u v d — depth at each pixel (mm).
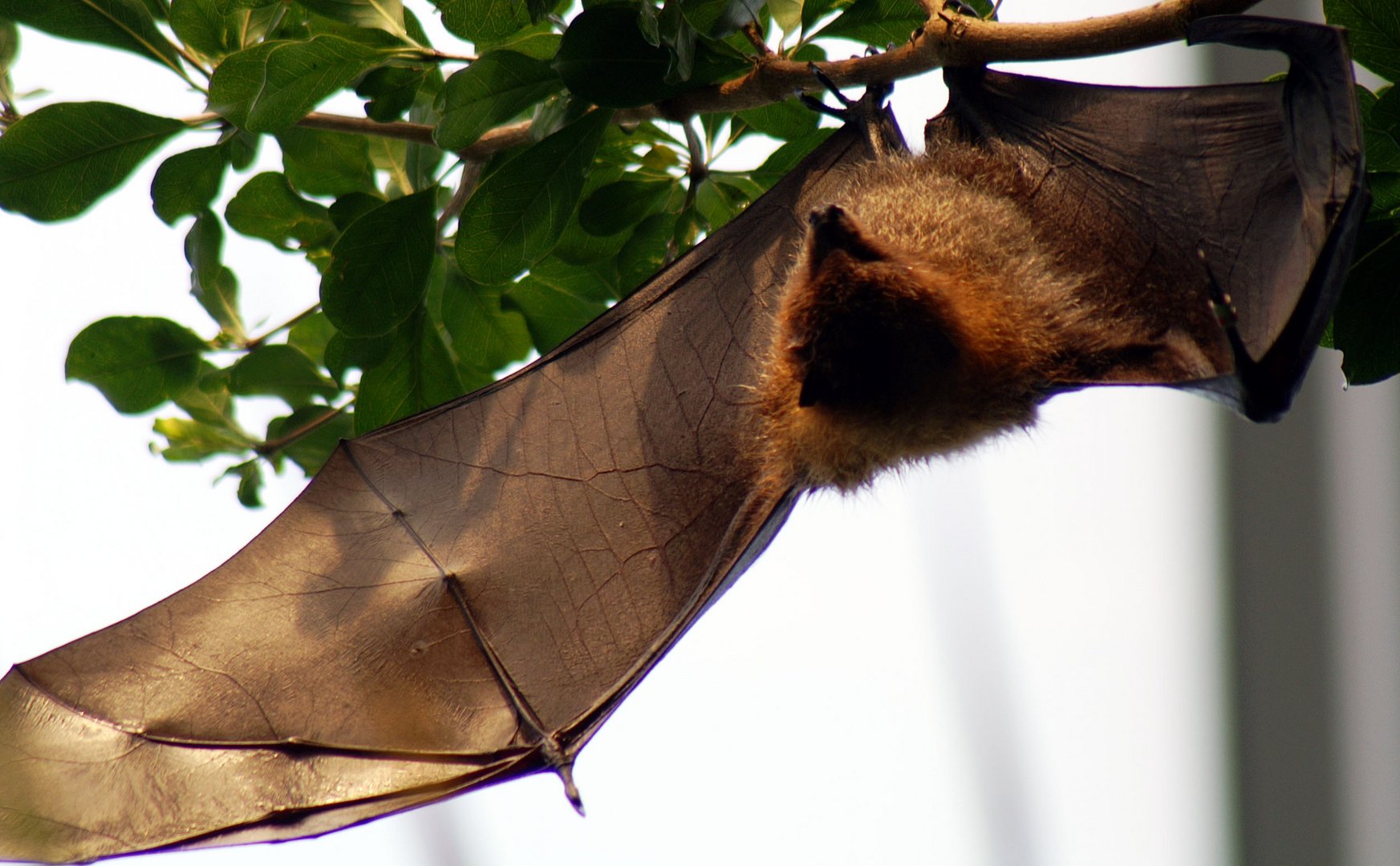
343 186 11523
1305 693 16188
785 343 9750
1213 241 8664
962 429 9484
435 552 10117
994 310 9422
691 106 10031
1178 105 9164
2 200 10305
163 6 10664
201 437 12508
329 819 9172
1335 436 16469
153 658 9484
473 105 9672
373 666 9688
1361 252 8641
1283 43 7324
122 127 10469
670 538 10055
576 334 10773
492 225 9898
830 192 10328
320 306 11805
